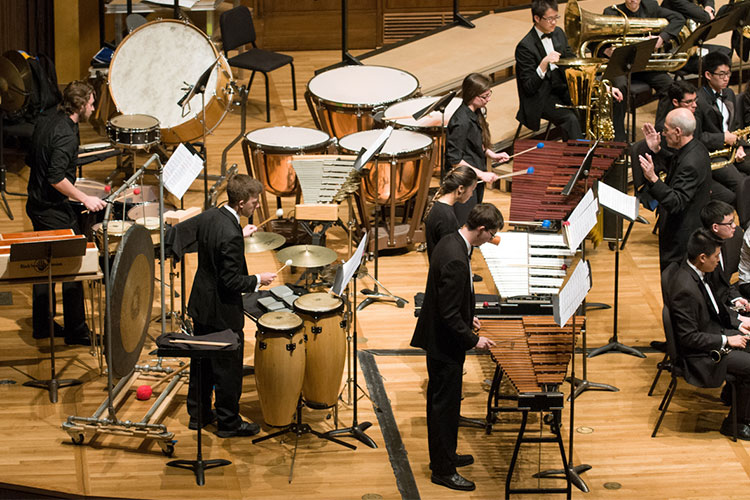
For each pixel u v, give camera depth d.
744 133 26.33
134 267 18.78
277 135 25.98
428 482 18.06
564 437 19.42
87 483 17.81
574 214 16.89
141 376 20.86
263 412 18.91
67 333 21.97
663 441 19.36
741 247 22.03
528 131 30.17
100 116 28.88
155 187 23.83
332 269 24.48
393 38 39.62
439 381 17.58
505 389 20.81
